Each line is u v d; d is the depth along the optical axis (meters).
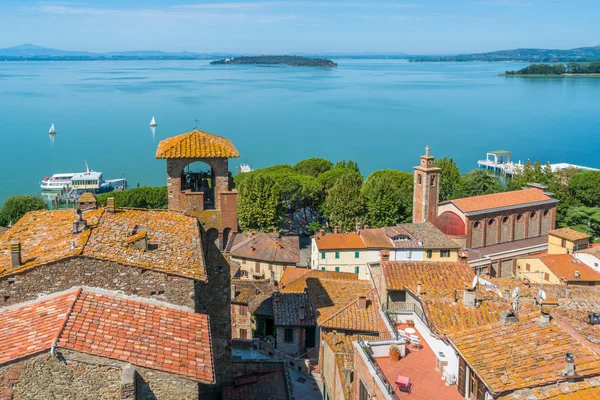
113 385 29.98
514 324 36.38
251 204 138.75
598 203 153.88
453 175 167.75
